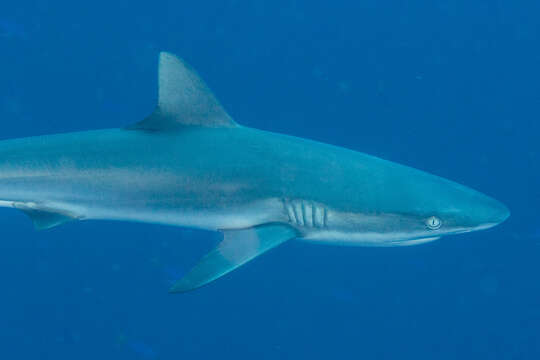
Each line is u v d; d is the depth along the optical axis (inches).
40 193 204.4
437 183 201.2
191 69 197.0
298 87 640.4
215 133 203.6
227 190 197.6
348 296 376.5
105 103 569.3
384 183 196.1
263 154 199.2
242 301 445.7
